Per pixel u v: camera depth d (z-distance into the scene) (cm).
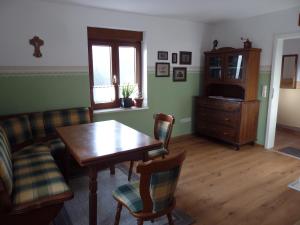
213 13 382
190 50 457
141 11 367
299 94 505
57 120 319
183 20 434
